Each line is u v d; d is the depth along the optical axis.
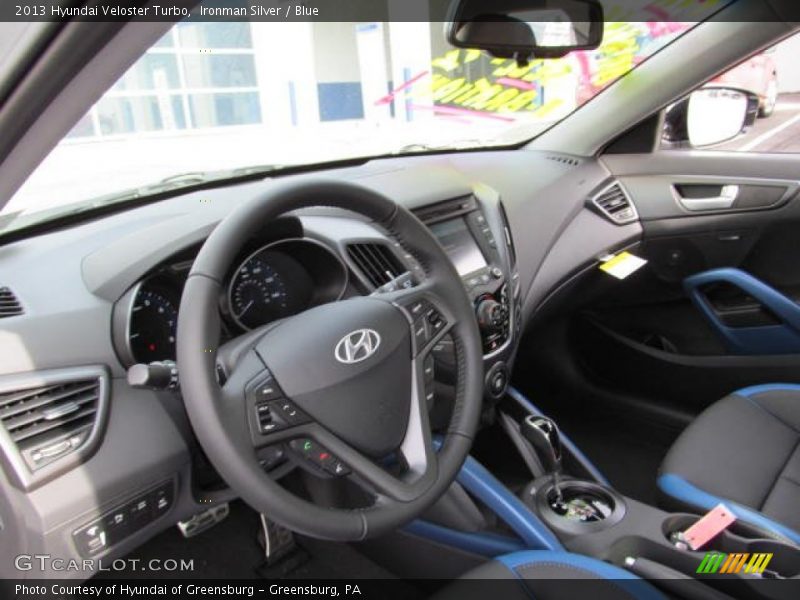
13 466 1.03
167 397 1.19
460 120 4.91
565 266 2.08
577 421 2.34
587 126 2.22
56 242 1.34
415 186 1.72
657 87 2.08
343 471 0.98
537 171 2.18
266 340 0.99
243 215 0.95
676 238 2.15
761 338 2.00
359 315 1.02
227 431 0.89
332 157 2.13
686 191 2.11
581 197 2.13
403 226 1.12
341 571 1.65
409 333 1.06
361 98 5.05
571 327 2.31
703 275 2.08
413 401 1.05
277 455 1.07
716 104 2.18
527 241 2.03
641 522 1.44
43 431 1.06
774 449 1.55
